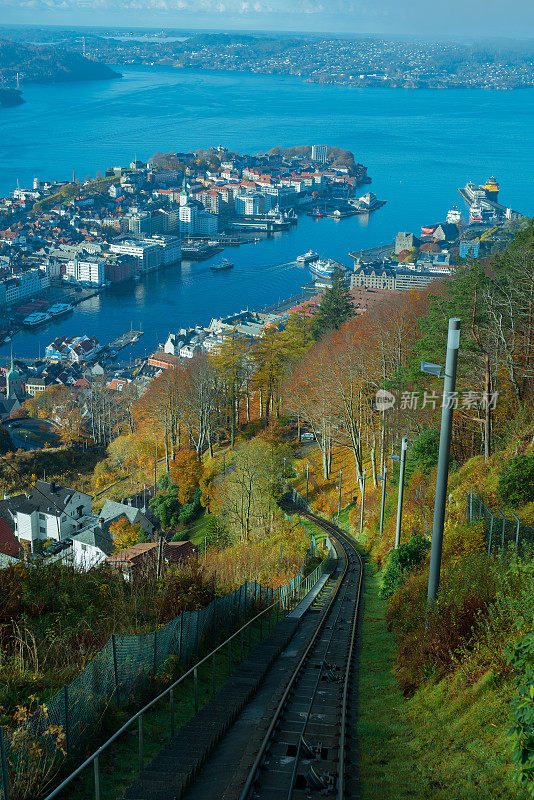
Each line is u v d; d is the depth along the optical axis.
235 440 108.69
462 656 21.75
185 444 112.44
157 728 19.23
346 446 85.19
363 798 15.62
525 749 13.43
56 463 128.38
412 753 18.23
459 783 15.89
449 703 20.09
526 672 14.73
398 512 43.97
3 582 25.14
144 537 79.06
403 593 33.25
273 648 28.73
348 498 77.94
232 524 70.69
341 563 55.66
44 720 15.85
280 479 82.00
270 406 113.44
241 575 48.53
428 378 60.16
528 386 59.00
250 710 21.05
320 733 19.08
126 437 121.56
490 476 46.66
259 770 16.36
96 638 22.55
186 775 15.70
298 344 116.19
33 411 177.12
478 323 57.53
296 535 65.88
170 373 112.38
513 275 60.19
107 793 15.66
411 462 60.81
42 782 15.07
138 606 26.19
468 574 24.84
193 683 22.98
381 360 79.56
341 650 29.48
